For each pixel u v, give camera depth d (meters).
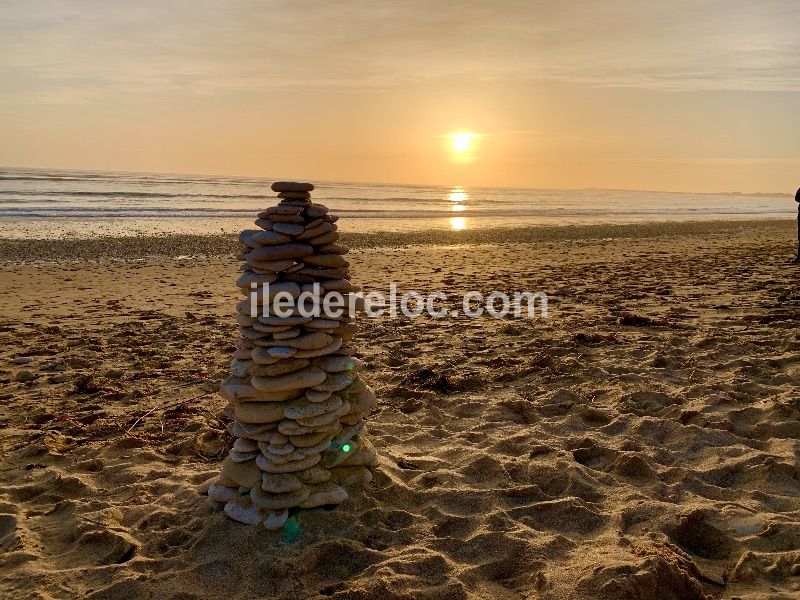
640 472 4.23
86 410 5.65
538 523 3.66
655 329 8.37
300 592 3.03
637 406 5.48
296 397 3.67
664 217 47.47
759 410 5.10
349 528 3.52
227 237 22.72
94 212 30.11
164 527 3.64
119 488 4.11
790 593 2.94
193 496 3.94
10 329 8.83
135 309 10.48
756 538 3.39
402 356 7.39
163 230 24.38
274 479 3.58
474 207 52.12
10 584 3.10
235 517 3.56
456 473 4.23
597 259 18.72
